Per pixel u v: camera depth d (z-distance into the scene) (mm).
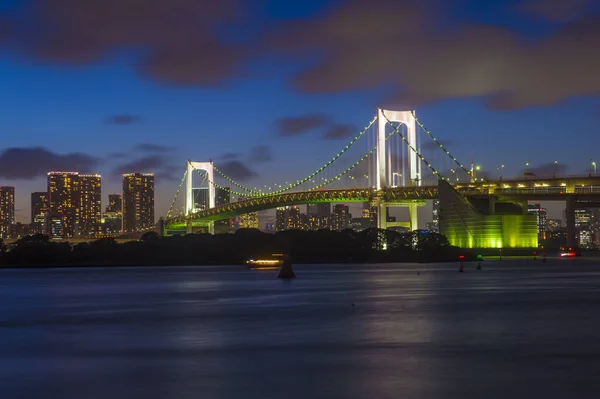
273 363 36469
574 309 63531
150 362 37062
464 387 30484
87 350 41438
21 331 51500
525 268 166625
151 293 90938
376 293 85125
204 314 62000
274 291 90812
